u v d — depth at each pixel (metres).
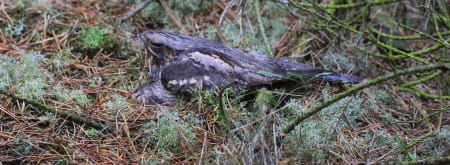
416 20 6.89
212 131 4.93
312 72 5.34
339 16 6.76
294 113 4.95
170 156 4.56
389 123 5.31
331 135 4.79
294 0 6.23
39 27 6.11
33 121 4.90
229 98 5.26
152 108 5.19
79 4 6.52
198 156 4.53
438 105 5.69
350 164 4.56
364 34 5.73
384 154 4.78
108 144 4.74
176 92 5.40
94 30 6.01
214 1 6.75
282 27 6.55
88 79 5.58
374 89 5.70
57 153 4.57
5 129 4.79
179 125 4.74
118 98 5.17
